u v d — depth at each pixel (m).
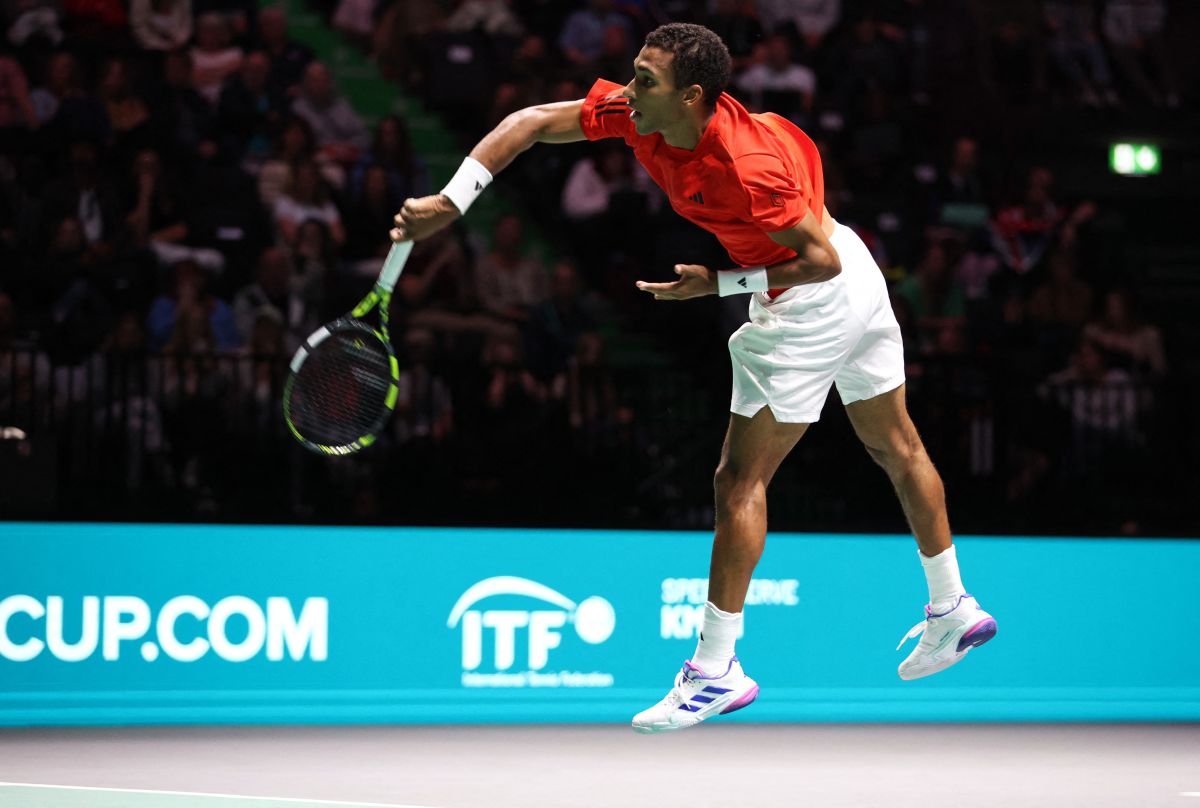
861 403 8.48
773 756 11.80
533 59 22.05
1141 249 22.73
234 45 20.94
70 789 9.89
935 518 8.62
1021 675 14.76
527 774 10.72
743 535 8.07
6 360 16.72
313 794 9.74
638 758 11.59
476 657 13.86
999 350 20.14
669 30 7.59
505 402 17.12
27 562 12.99
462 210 7.86
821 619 14.45
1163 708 14.91
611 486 17.08
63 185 18.61
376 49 22.44
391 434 16.97
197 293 18.00
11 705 12.91
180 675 13.28
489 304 19.36
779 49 22.03
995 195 22.12
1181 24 25.30
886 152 22.08
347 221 19.73
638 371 17.69
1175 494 18.17
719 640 8.12
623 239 20.62
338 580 13.64
